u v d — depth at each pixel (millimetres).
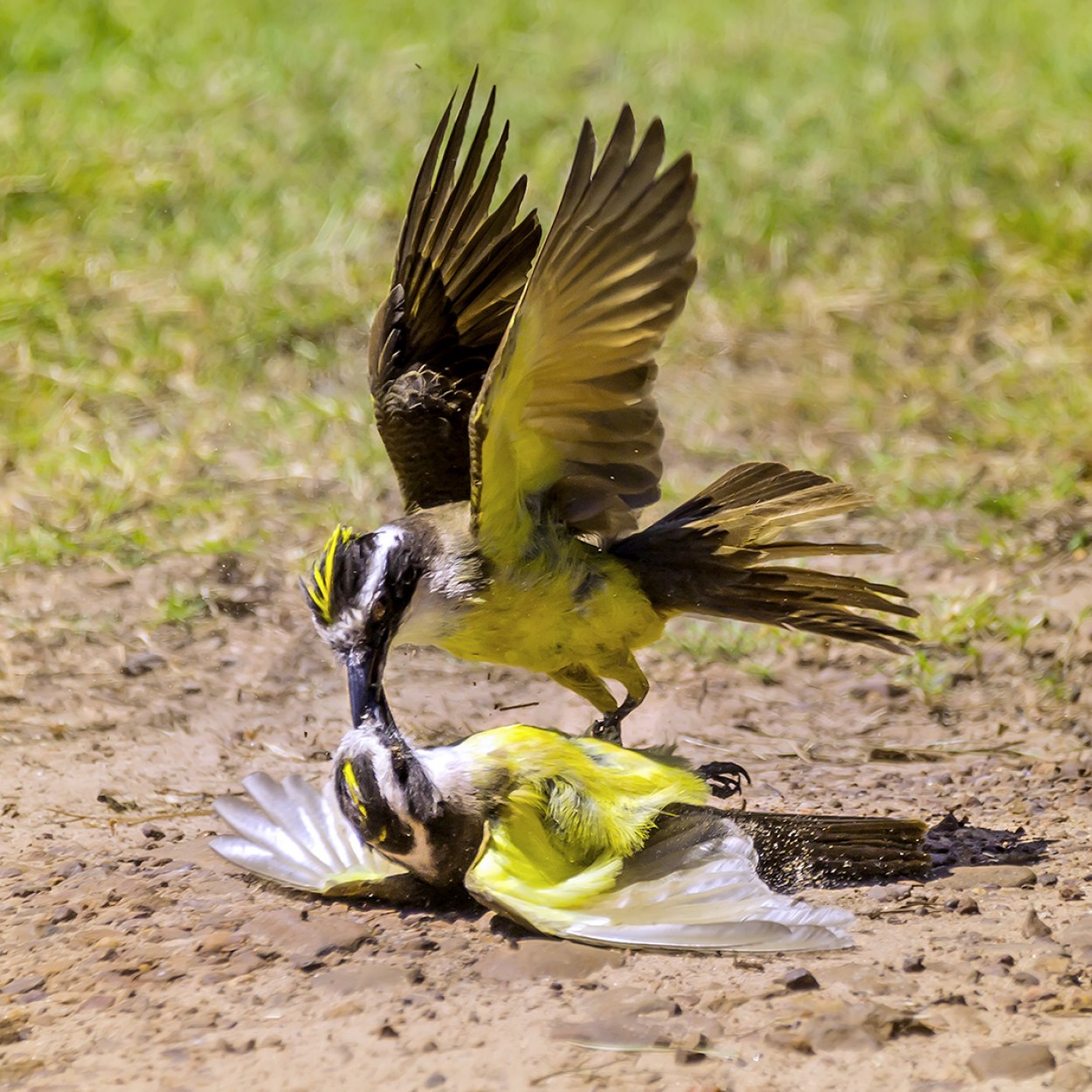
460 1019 7215
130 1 24953
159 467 16094
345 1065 6832
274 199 20625
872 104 22922
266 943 8141
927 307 19359
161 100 22234
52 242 19547
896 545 14867
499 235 10414
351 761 8156
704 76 23797
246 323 18594
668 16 26359
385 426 10445
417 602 9102
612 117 22484
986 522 15172
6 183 20234
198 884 9078
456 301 10562
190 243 19766
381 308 10625
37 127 21391
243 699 12375
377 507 15430
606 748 8453
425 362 10664
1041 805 10344
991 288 19625
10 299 18516
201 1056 6957
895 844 8820
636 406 9672
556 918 7637
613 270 8734
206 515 15266
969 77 23656
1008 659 12852
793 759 11461
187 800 10727
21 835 10062
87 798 10711
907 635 9969
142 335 18391
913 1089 6516
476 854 8102
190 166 20984
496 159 10297
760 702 12453
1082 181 21094
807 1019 7047
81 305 18797
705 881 7941
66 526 15031
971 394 17781
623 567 9891
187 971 7852
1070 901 8586
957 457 16531
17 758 11352
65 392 17484
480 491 8938
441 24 25500
